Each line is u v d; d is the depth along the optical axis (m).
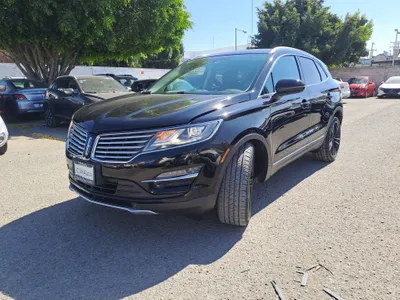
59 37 12.16
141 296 2.45
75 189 3.42
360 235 3.25
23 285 2.61
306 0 26.73
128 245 3.18
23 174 5.43
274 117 3.75
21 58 14.60
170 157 2.82
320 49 26.41
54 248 3.14
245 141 3.22
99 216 3.81
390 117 11.78
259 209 3.92
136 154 2.85
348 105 17.14
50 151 7.10
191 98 3.44
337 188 4.57
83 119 3.38
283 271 2.70
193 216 3.18
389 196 4.22
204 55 4.84
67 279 2.67
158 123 2.88
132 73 26.73
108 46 13.35
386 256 2.87
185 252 3.03
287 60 4.52
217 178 3.01
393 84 22.23
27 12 10.98
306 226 3.46
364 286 2.48
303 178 5.03
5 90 11.14
